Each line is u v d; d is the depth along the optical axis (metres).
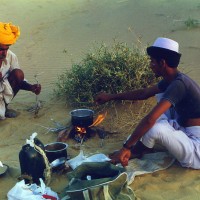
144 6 11.36
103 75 5.72
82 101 5.86
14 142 5.24
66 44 8.77
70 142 5.14
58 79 6.68
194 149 4.45
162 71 4.42
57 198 4.06
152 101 5.81
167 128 4.41
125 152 4.26
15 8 11.99
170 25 9.55
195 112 4.50
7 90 5.59
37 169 4.31
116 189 4.00
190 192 4.20
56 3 12.41
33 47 8.73
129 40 8.66
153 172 4.48
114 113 5.63
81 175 4.24
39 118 5.72
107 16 10.73
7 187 4.39
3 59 5.52
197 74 6.71
